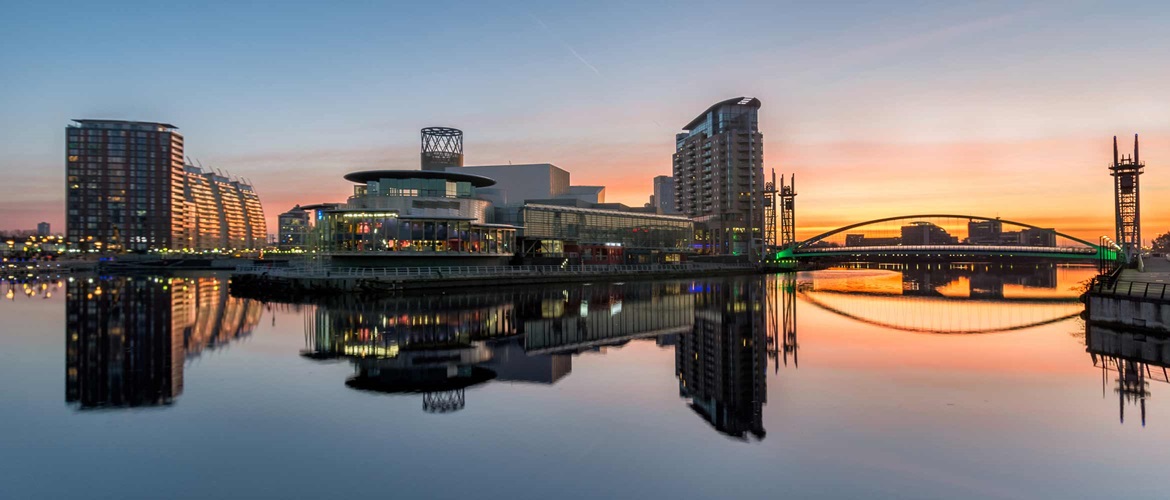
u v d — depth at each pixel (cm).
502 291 7131
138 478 1361
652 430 1669
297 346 3111
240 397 2031
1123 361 2622
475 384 2222
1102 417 1767
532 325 4009
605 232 12488
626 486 1305
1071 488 1286
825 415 1805
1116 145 7706
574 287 8012
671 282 9481
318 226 8275
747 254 15688
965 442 1558
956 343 3209
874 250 15062
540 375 2383
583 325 4031
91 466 1430
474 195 10400
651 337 3494
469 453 1500
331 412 1848
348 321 4191
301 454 1497
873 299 6456
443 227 8181
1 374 2408
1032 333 3609
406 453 1502
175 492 1289
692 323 4184
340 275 6719
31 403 1956
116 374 2403
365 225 7938
